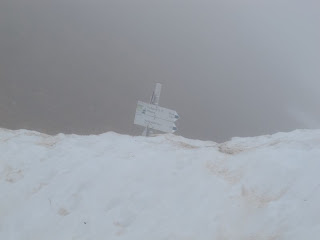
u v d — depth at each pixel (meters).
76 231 6.00
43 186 6.94
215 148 7.54
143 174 6.82
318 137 7.10
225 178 6.47
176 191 6.35
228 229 5.52
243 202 5.93
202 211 5.89
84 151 7.72
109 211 6.23
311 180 5.90
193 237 5.49
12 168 7.47
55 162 7.46
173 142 8.12
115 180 6.76
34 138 8.49
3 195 6.83
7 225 6.31
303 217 5.26
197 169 6.75
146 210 6.11
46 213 6.40
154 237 5.60
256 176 6.32
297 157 6.48
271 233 5.21
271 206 5.66
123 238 5.71
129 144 7.91
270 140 7.91
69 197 6.60
